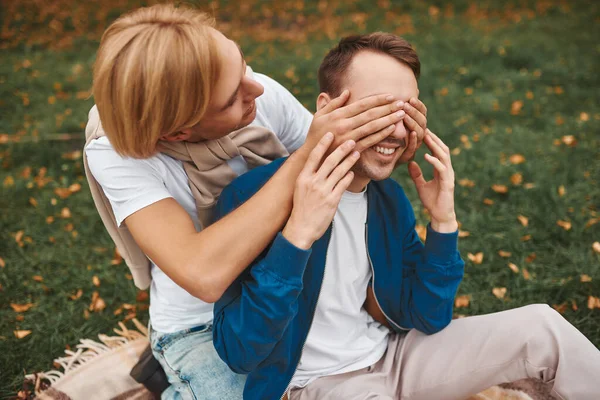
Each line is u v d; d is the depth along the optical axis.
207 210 1.81
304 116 2.14
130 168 1.62
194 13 1.51
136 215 1.59
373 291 1.80
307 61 6.44
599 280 2.88
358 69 1.58
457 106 5.14
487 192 3.79
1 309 2.93
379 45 1.60
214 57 1.40
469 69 5.96
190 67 1.36
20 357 2.59
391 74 1.57
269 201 1.47
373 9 8.77
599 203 3.59
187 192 1.78
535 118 4.88
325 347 1.74
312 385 1.72
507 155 4.27
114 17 8.82
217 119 1.53
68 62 7.06
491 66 6.07
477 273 3.05
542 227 3.38
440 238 1.72
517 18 7.90
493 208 3.62
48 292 3.05
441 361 1.80
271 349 1.53
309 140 1.50
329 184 1.42
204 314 1.93
